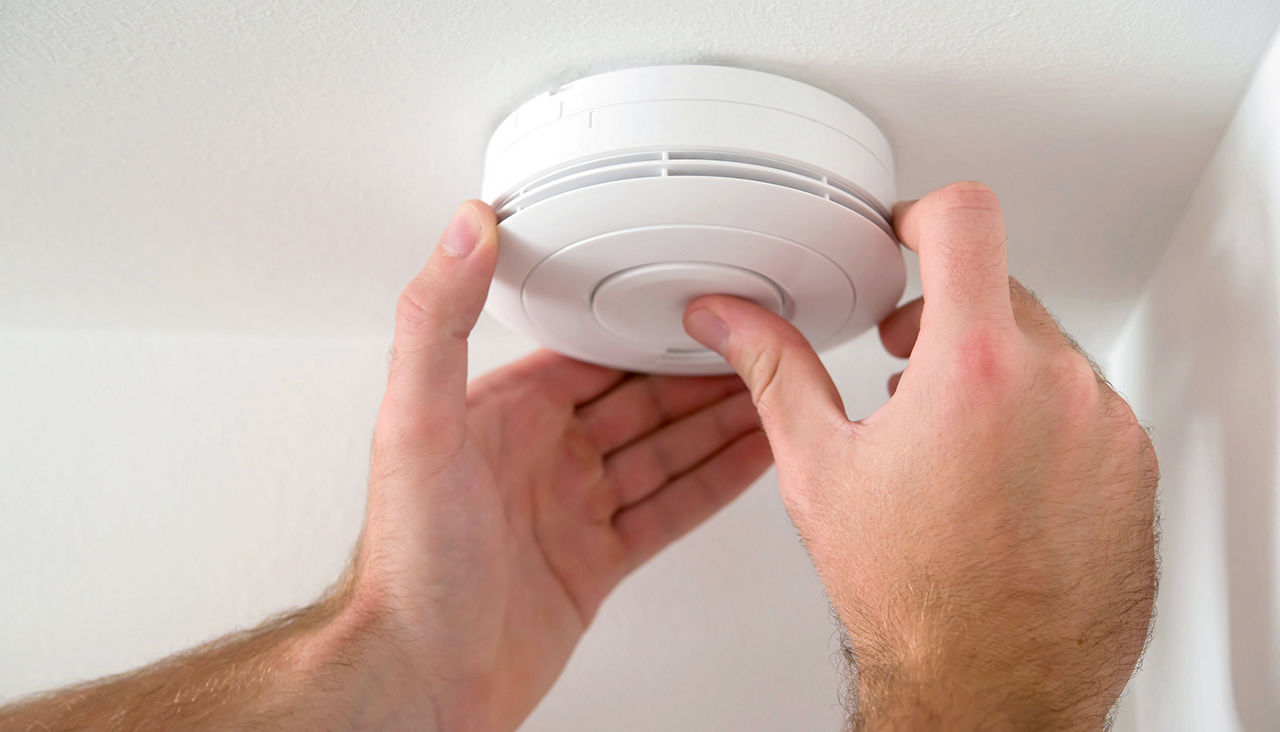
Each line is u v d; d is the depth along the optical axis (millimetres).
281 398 1042
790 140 518
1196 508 612
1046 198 667
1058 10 479
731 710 924
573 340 728
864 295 628
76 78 562
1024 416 487
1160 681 688
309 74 555
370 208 724
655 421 896
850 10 486
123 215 746
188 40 525
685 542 982
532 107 542
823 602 946
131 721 570
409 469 658
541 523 840
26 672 955
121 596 978
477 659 726
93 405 1038
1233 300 546
